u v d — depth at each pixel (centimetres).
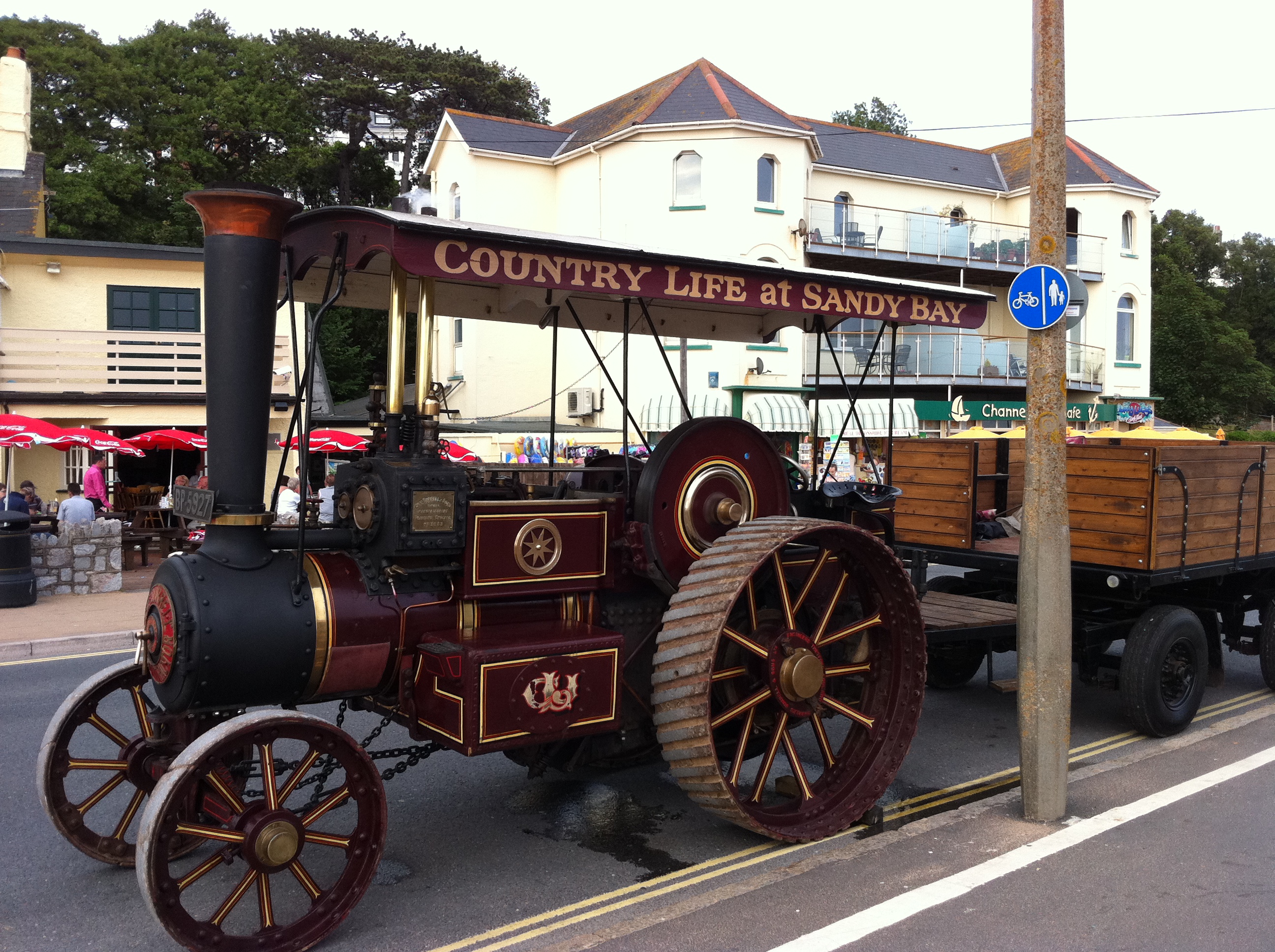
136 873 418
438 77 3306
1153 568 619
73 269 1912
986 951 359
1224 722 688
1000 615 641
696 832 489
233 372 387
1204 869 430
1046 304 482
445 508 415
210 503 385
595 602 471
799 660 464
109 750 619
